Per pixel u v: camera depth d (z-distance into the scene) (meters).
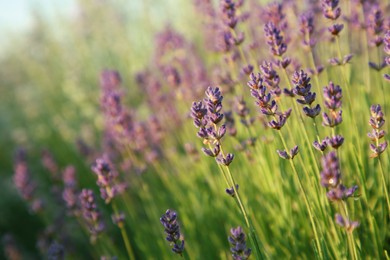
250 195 0.56
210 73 0.81
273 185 0.52
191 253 0.55
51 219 0.89
